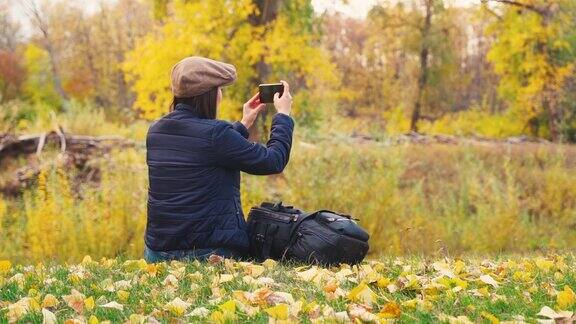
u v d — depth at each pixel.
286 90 4.55
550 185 12.45
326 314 2.99
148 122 18.88
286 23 18.11
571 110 28.14
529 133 33.84
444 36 42.12
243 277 3.84
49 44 53.06
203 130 4.30
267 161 4.32
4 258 8.48
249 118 4.62
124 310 3.27
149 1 18.95
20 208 10.59
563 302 3.24
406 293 3.63
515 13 27.58
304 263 4.39
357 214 9.45
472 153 15.48
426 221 10.19
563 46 27.64
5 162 14.16
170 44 17.03
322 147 10.70
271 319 2.82
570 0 26.73
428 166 15.20
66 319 3.12
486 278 3.84
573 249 9.22
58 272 4.27
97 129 16.25
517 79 30.70
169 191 4.36
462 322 2.86
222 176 4.38
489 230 9.96
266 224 4.51
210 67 4.41
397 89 54.19
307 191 9.61
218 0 17.02
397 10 41.19
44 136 14.45
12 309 3.21
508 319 3.00
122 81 60.75
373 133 14.02
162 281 3.92
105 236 8.62
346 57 65.81
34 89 45.81
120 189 9.16
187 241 4.38
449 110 47.50
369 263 4.65
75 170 12.39
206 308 3.24
